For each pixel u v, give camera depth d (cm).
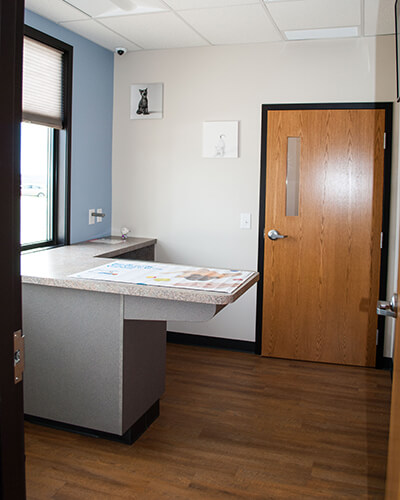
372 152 361
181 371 357
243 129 388
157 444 254
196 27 341
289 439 262
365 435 268
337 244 373
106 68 404
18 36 85
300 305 384
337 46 362
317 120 369
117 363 243
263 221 388
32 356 261
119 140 420
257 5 296
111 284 231
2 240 83
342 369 369
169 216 414
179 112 402
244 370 362
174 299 219
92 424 252
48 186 360
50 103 341
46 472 226
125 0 295
